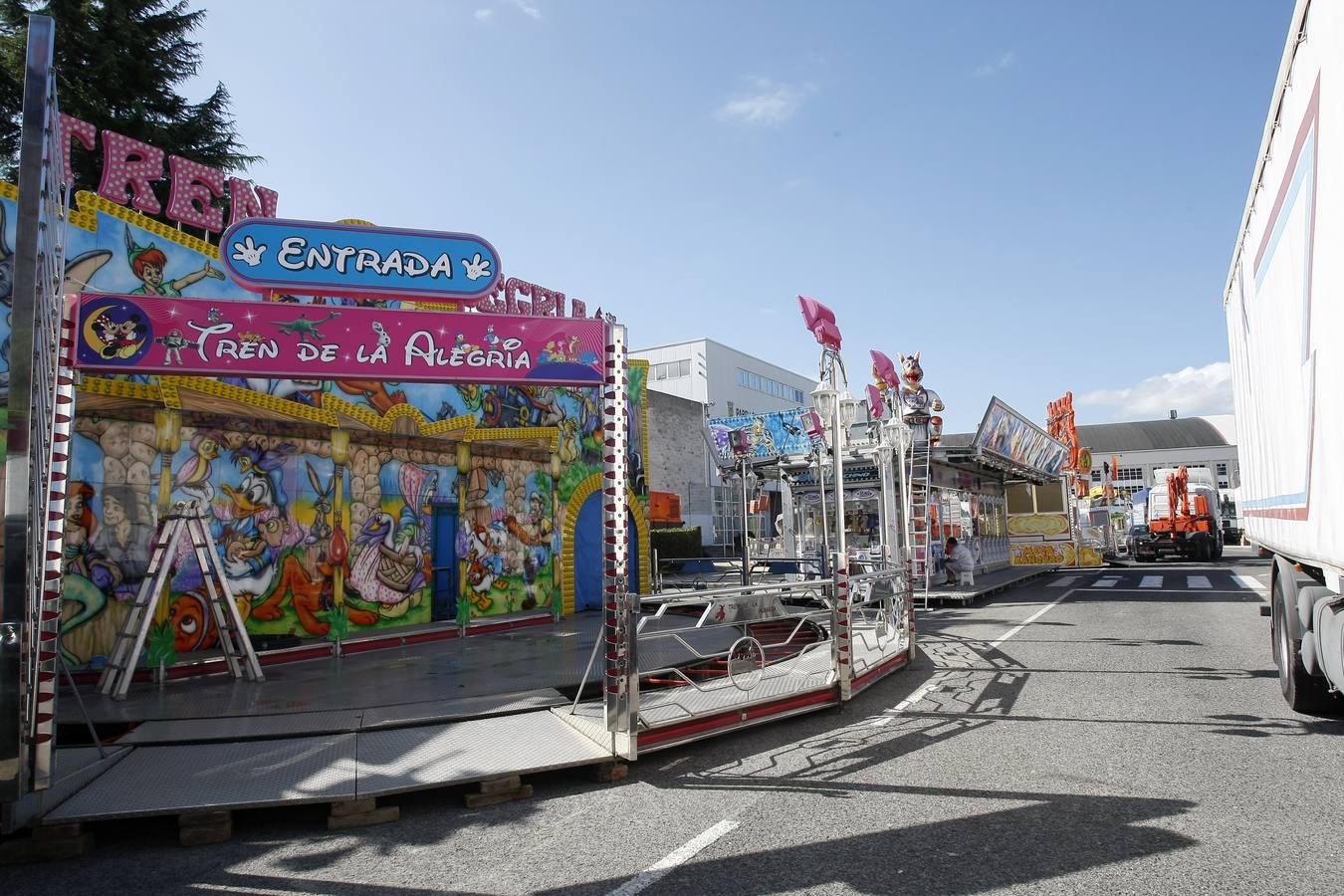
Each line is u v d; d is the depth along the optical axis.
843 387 9.04
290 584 10.12
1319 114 4.89
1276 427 6.89
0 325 7.52
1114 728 6.86
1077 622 13.85
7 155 21.86
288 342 6.29
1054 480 28.88
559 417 14.56
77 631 8.23
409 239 6.61
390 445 11.55
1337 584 5.21
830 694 7.82
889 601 11.03
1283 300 6.25
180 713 6.78
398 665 9.20
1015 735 6.74
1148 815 4.80
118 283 8.62
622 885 4.06
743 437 17.47
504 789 5.42
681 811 5.16
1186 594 18.11
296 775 5.36
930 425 19.00
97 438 8.52
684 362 49.47
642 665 8.95
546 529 14.20
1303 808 4.85
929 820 4.84
